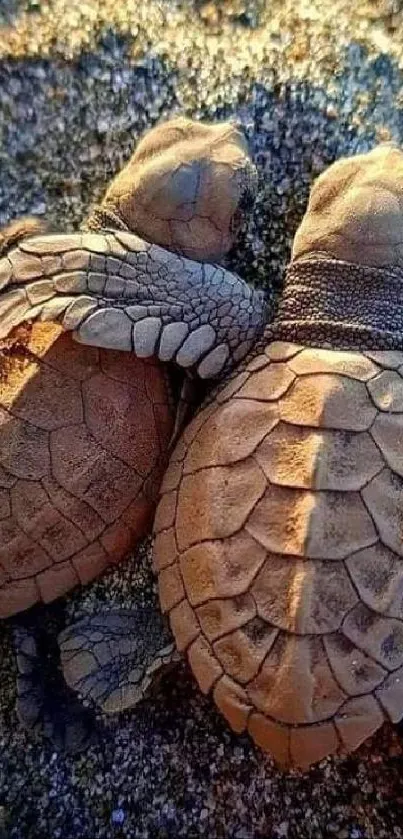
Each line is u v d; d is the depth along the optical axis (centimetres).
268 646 5
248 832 7
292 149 7
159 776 7
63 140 7
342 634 5
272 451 6
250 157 6
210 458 6
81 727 7
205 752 7
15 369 6
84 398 6
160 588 6
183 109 7
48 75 7
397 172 6
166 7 7
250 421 6
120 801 7
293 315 6
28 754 7
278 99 7
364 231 6
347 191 6
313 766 7
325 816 7
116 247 6
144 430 6
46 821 7
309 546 5
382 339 6
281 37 7
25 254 6
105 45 7
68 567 6
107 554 6
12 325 6
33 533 6
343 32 7
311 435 5
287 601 5
